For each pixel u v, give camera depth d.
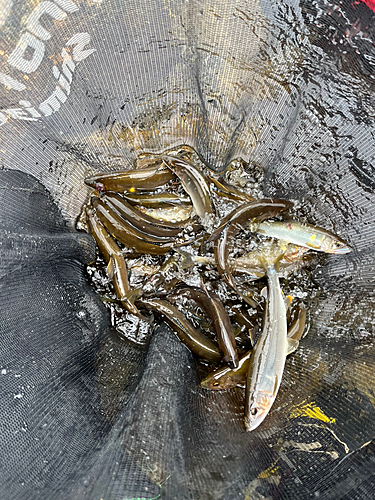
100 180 0.44
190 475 0.30
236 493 0.29
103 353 0.39
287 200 0.45
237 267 0.43
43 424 0.30
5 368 0.30
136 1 0.37
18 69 0.36
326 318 0.41
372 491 0.28
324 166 0.42
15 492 0.26
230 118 0.45
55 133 0.40
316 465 0.31
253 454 0.32
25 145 0.38
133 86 0.42
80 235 0.43
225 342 0.39
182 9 0.38
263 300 0.41
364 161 0.39
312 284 0.43
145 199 0.45
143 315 0.42
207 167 0.47
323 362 0.38
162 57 0.41
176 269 0.44
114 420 0.33
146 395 0.34
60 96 0.39
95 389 0.35
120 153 0.46
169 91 0.44
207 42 0.40
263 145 0.45
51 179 0.41
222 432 0.35
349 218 0.41
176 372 0.37
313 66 0.39
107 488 0.27
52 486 0.27
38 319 0.34
